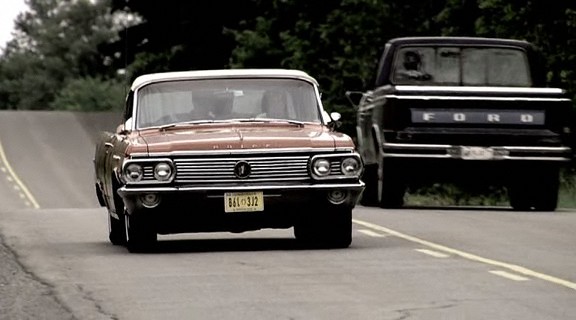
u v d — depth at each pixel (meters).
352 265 30.77
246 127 35.75
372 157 53.25
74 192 104.06
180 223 34.25
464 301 24.92
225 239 38.69
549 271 29.42
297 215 34.19
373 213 47.44
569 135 51.16
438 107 50.38
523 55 52.78
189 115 36.22
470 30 86.44
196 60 147.75
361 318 23.08
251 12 145.12
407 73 52.59
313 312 23.80
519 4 74.38
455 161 50.28
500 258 32.16
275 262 31.53
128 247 34.62
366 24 96.12
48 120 146.50
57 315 24.06
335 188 33.97
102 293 26.66
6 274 30.03
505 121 50.53
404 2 95.75
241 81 36.69
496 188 69.12
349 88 97.12
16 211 51.62
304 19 107.88
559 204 60.28
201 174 33.91
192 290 26.83
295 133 34.94
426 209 51.06
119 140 35.81
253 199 33.78
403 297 25.48
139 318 23.47
